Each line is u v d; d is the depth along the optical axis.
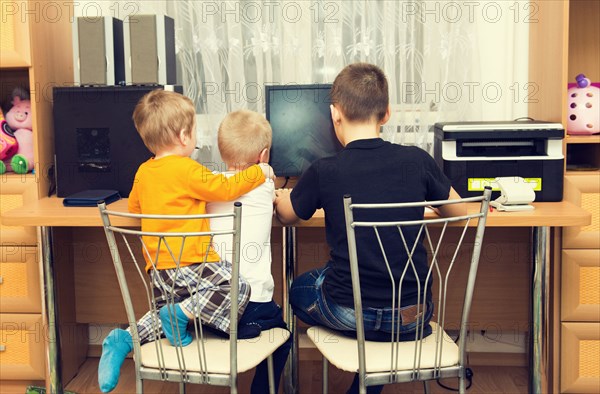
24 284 2.48
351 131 1.89
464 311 1.77
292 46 2.64
